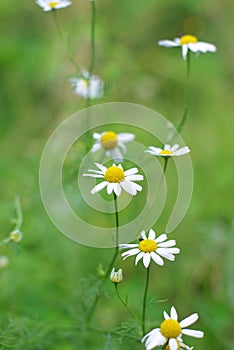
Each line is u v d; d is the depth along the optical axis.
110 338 0.53
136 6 0.93
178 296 0.67
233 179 0.74
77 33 0.84
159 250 0.49
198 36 0.92
